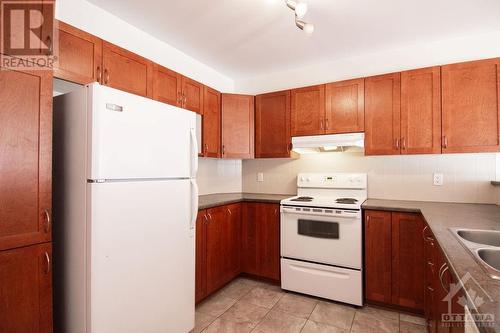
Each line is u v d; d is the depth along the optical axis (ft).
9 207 3.94
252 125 10.10
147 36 7.74
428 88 7.51
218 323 6.78
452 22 7.05
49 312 4.34
